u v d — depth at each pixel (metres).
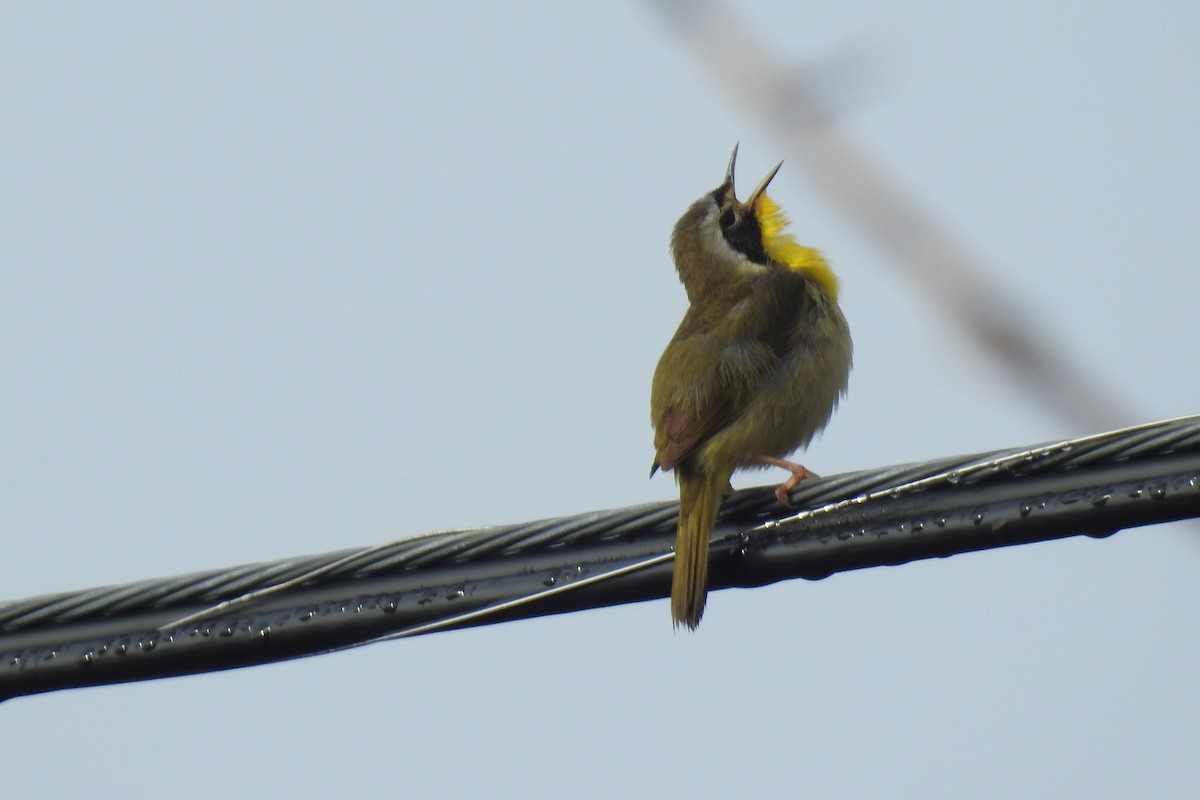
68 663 10.50
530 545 10.59
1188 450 9.45
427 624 10.44
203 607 10.52
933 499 10.23
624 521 10.77
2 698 10.72
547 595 10.55
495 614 10.48
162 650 10.45
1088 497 9.67
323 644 10.47
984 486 10.05
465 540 10.50
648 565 10.81
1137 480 9.56
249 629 10.45
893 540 10.30
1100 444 9.63
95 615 10.55
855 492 10.48
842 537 10.53
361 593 10.51
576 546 10.75
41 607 10.50
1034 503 9.83
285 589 10.52
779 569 10.77
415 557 10.45
